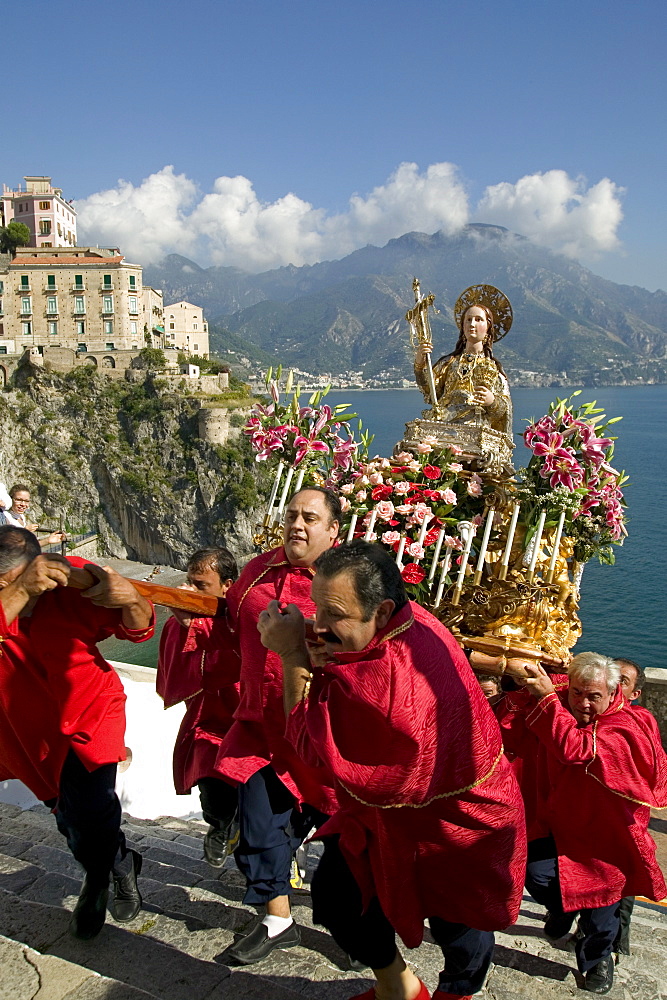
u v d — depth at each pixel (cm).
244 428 620
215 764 407
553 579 547
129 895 404
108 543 9375
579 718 425
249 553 8819
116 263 9669
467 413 666
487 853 301
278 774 396
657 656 4816
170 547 9088
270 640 303
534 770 466
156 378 8969
